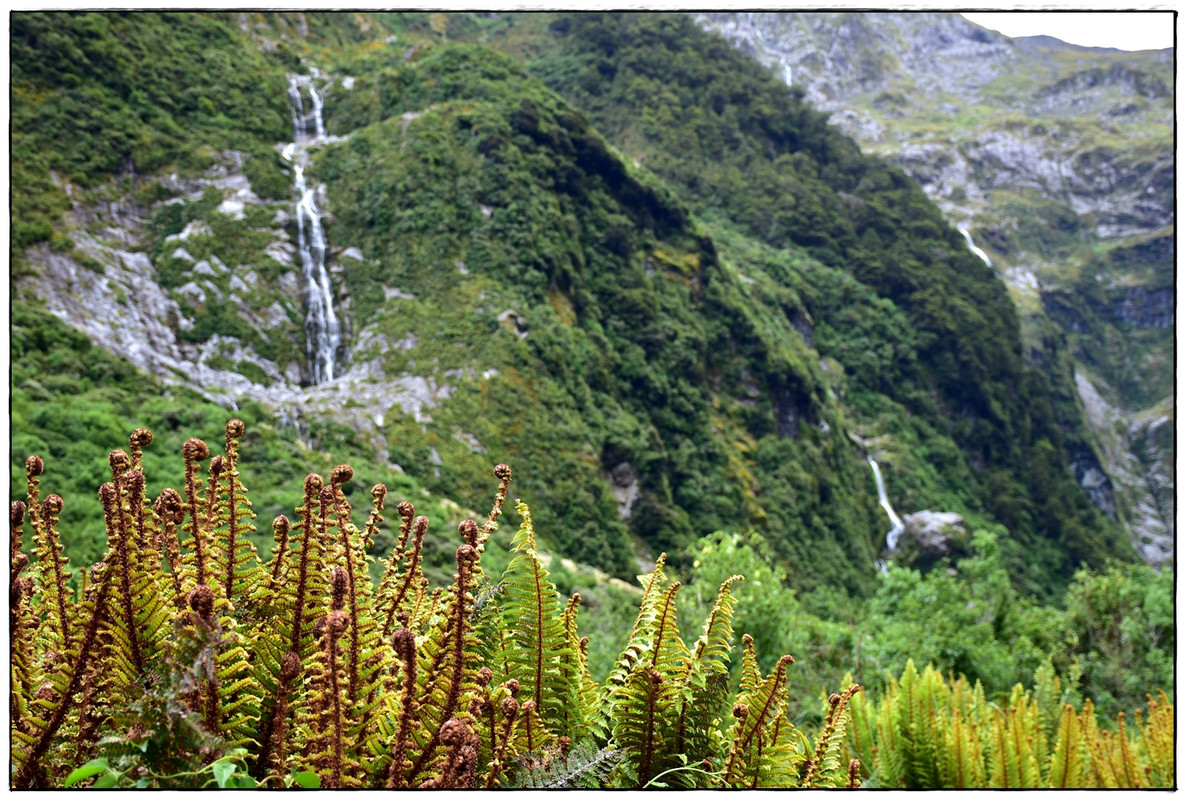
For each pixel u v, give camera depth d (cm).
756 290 5159
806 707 367
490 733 106
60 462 1245
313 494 107
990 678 668
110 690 95
